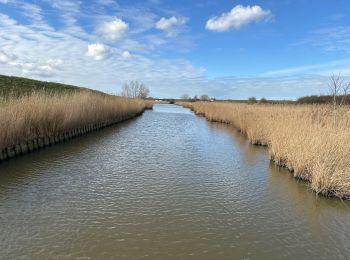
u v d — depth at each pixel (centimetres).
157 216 823
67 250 642
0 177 1083
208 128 2820
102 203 894
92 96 2553
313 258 648
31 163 1276
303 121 1528
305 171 1161
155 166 1323
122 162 1373
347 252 674
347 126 1448
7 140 1309
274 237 732
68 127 1862
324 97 2900
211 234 736
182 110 6216
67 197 927
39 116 1562
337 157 1031
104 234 715
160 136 2222
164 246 674
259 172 1268
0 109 1311
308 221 823
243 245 691
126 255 633
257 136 1903
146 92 8025
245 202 943
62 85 4181
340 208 915
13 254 620
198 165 1365
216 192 1022
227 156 1558
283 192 1034
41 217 787
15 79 3538
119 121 3166
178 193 1002
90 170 1221
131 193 985
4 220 764
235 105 3922
